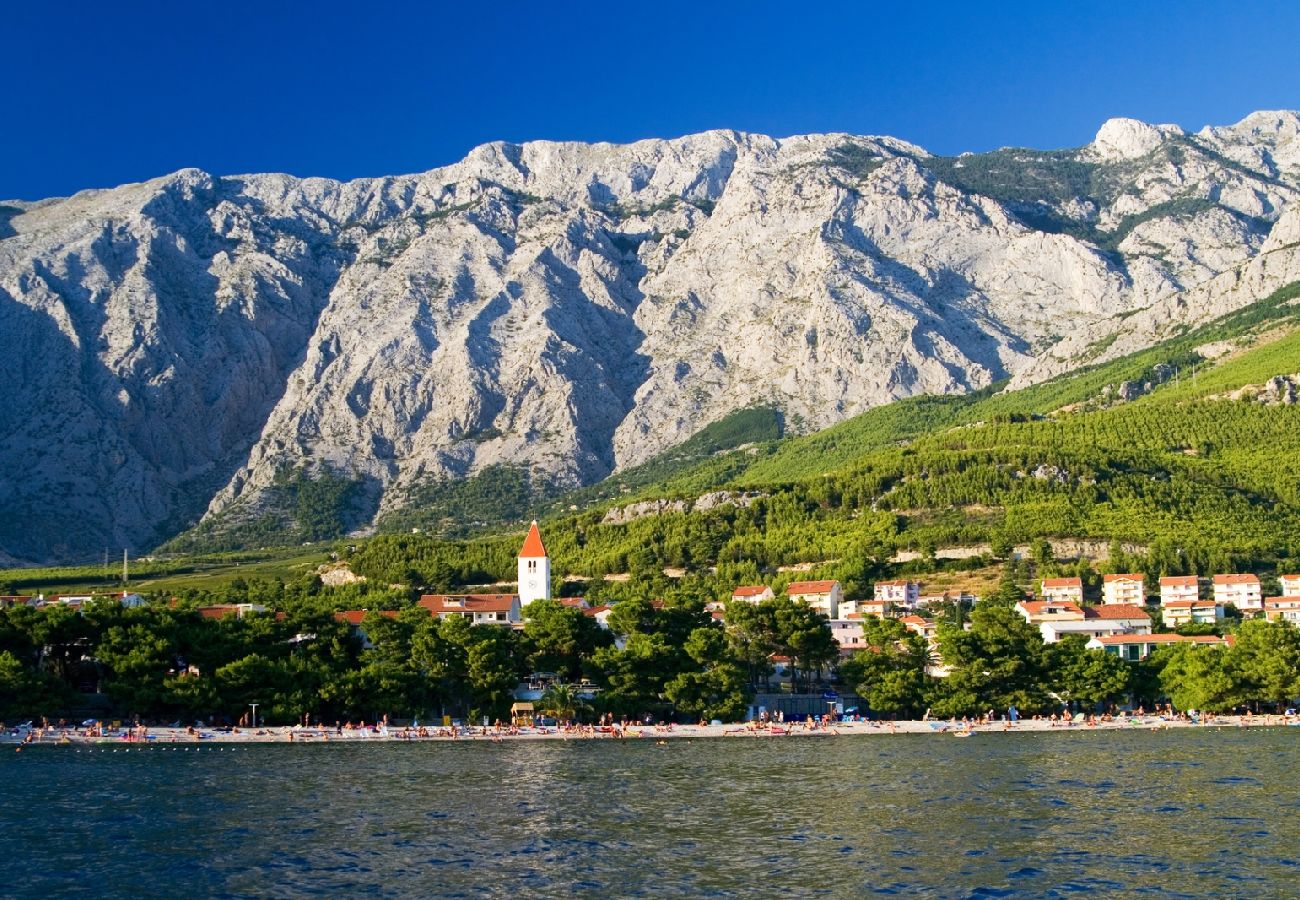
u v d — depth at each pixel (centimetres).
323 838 12406
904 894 10369
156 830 12756
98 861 11462
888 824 13038
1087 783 15550
